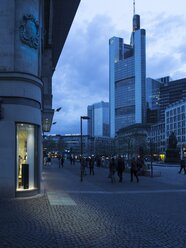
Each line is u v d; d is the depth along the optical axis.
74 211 11.73
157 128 178.25
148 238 8.12
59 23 33.75
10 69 15.55
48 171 40.34
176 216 11.07
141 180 27.33
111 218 10.58
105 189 19.75
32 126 16.23
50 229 8.93
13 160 14.97
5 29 15.67
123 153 103.06
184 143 145.12
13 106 15.23
